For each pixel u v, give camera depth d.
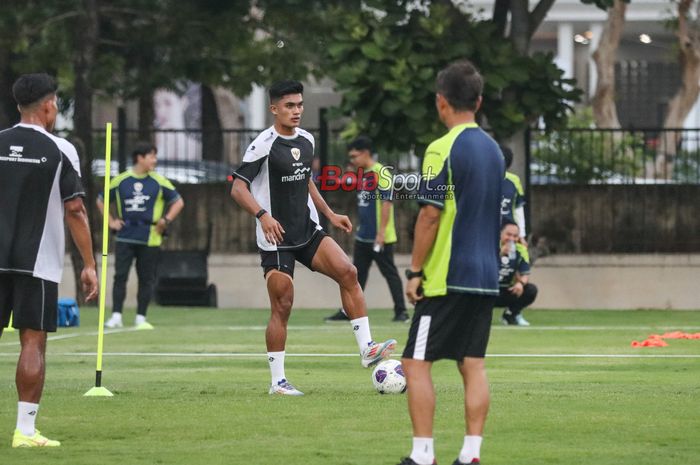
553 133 56.03
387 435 20.53
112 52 62.12
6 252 19.30
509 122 51.25
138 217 45.00
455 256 17.17
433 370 30.11
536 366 31.50
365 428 21.23
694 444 19.73
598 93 73.69
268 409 23.39
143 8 60.81
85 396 25.17
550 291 56.00
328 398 24.94
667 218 56.31
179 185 57.97
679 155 56.50
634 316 50.50
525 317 49.69
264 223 25.58
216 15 62.19
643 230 56.38
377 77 50.06
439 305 17.17
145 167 44.94
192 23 61.56
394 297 46.84
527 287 45.31
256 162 26.17
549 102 51.75
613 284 55.78
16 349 35.97
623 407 23.67
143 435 20.56
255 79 64.56
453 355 17.36
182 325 45.94
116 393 25.72
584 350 35.78
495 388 26.69
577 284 55.88
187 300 55.84
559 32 109.12
